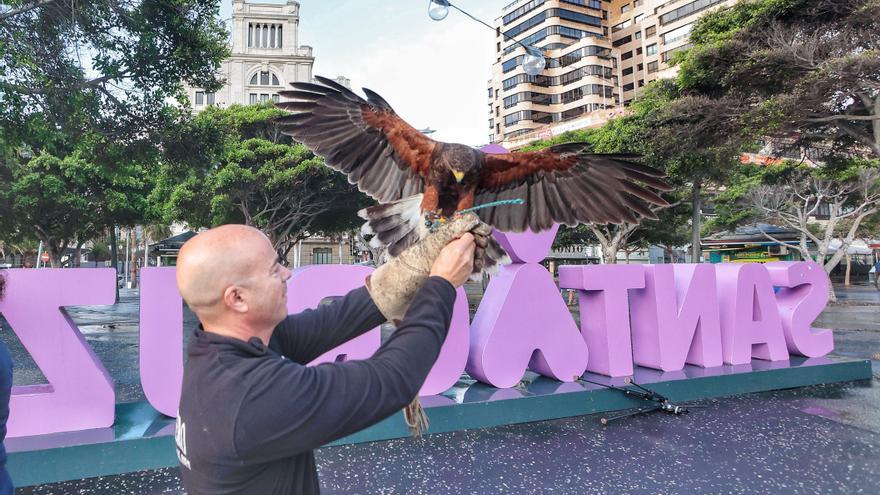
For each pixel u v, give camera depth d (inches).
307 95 70.6
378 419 41.8
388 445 166.4
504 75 2576.3
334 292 183.9
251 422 40.0
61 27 309.7
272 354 45.8
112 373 302.2
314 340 56.2
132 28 338.6
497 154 68.6
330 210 868.0
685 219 948.0
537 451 161.6
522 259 209.3
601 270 218.7
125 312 703.1
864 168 706.8
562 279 232.5
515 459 155.7
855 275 1524.4
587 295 232.1
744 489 135.6
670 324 229.5
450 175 64.7
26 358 356.5
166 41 363.3
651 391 197.8
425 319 44.4
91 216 802.8
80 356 154.8
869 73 349.1
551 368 210.7
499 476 144.1
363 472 146.6
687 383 213.8
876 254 1482.5
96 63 341.7
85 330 500.4
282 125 70.9
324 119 71.4
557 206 71.2
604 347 221.0
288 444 40.5
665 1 2047.2
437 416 177.5
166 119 390.9
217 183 660.7
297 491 45.7
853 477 142.2
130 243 1477.6
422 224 62.8
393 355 43.2
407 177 71.8
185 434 43.6
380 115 69.1
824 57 372.5
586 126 1656.0
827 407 205.6
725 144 461.4
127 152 396.2
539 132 1830.7
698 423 187.0
